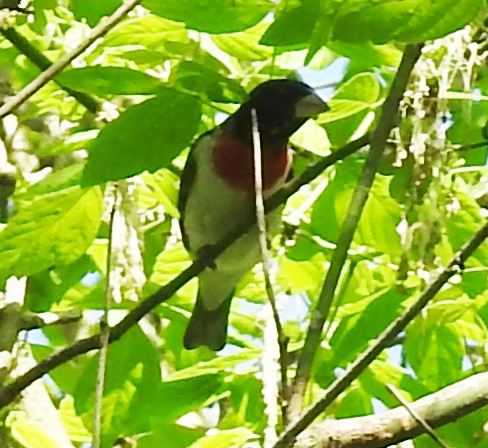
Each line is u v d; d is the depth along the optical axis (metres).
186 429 9.05
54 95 8.48
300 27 4.51
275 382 5.45
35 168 8.98
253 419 8.01
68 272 8.72
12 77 8.53
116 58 7.56
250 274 9.10
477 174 8.41
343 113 7.97
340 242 5.25
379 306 7.49
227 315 8.67
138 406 7.51
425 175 6.30
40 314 7.69
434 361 7.84
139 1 5.04
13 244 6.44
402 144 6.24
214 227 8.02
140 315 6.01
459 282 7.73
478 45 6.33
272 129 7.73
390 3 4.42
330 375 7.70
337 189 7.90
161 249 8.96
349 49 7.46
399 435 5.90
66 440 7.59
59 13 8.25
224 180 7.83
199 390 7.91
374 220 7.75
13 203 8.07
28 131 9.20
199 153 7.90
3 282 6.72
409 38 4.43
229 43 7.36
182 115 5.60
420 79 6.19
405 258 6.36
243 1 5.46
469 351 8.83
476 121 8.05
